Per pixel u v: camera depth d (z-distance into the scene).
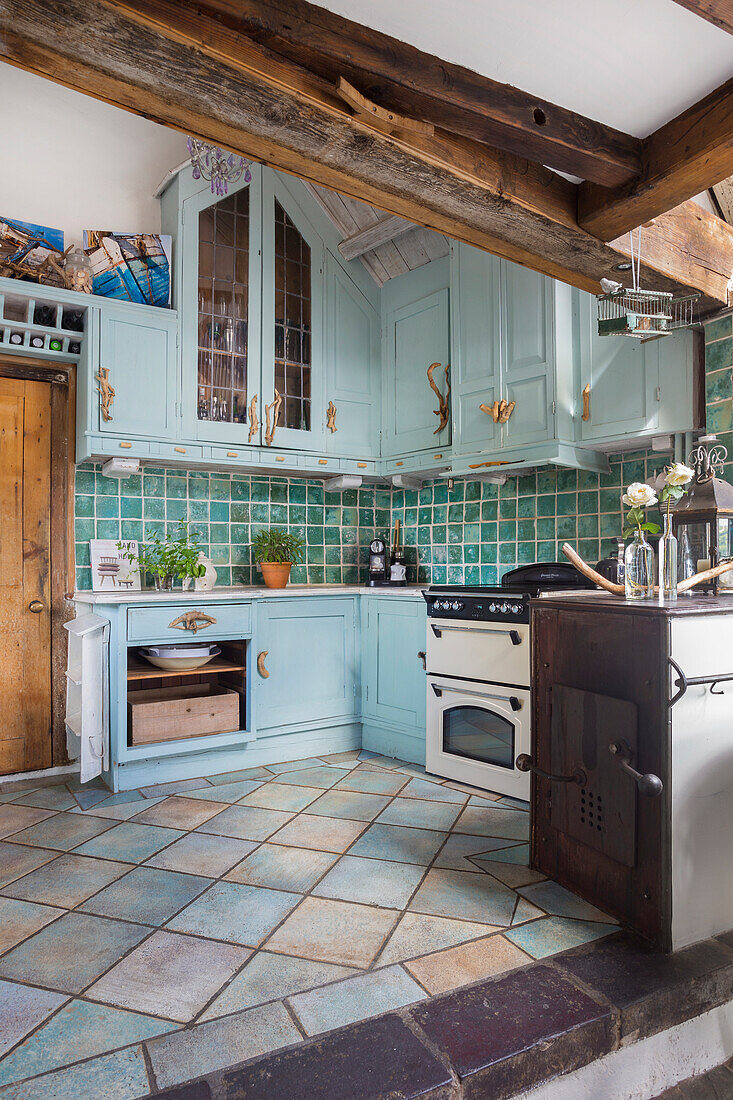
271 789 2.84
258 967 1.57
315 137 1.56
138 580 3.29
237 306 3.33
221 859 2.15
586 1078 1.39
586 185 1.91
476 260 3.16
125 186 3.38
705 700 1.68
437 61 1.48
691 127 1.61
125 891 1.94
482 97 1.53
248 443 3.34
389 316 3.77
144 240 3.13
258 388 3.37
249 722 3.13
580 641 1.91
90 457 3.06
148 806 2.64
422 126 1.57
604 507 2.98
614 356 2.67
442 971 1.55
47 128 3.19
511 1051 1.28
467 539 3.63
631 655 1.72
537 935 1.71
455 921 1.77
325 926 1.75
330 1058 1.26
